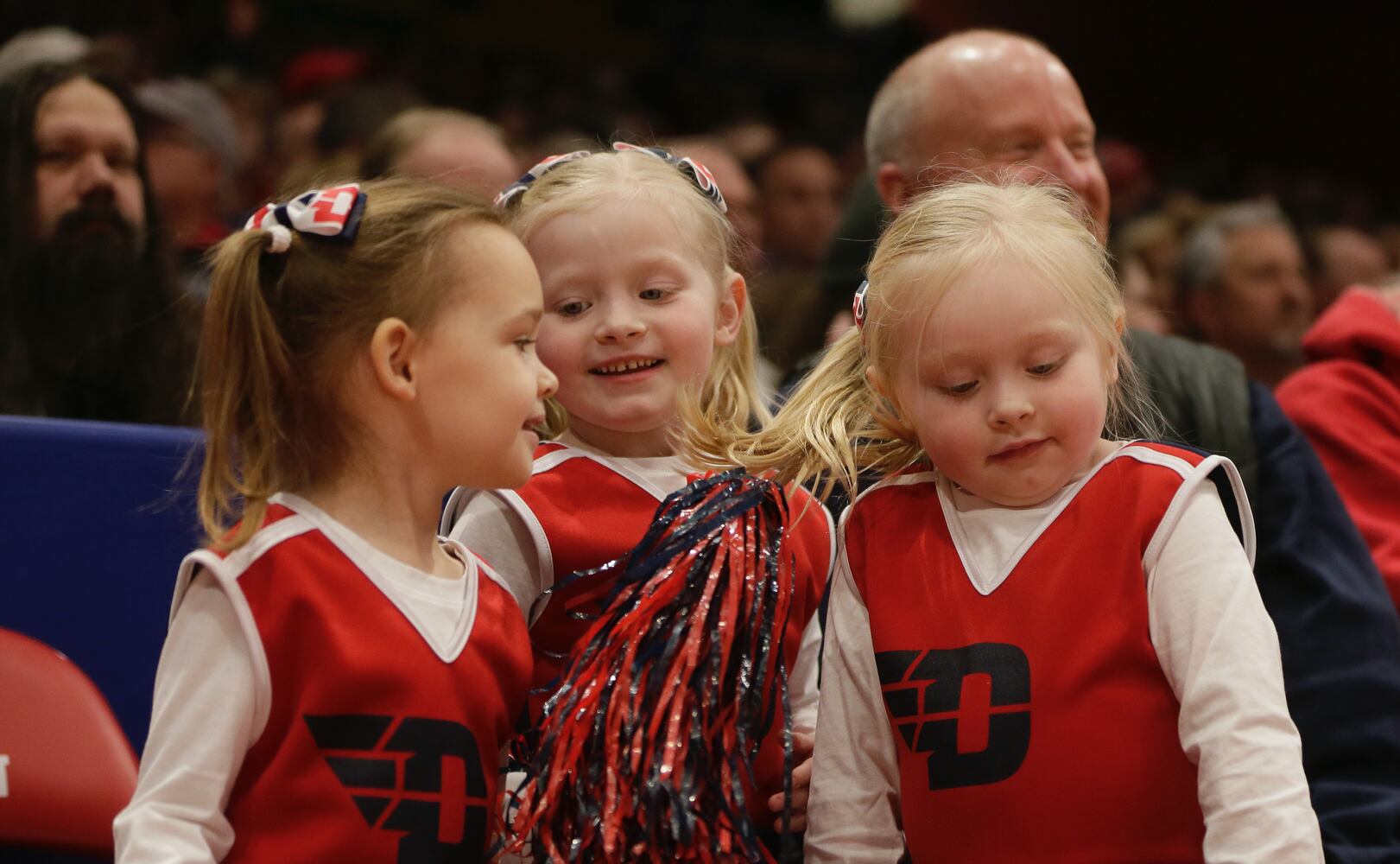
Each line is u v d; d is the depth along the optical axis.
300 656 1.18
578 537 1.41
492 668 1.26
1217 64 9.33
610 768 1.21
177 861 1.10
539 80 7.20
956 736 1.27
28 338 2.13
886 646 1.33
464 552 1.32
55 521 1.47
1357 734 1.71
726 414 1.57
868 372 1.39
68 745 1.37
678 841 1.18
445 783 1.19
